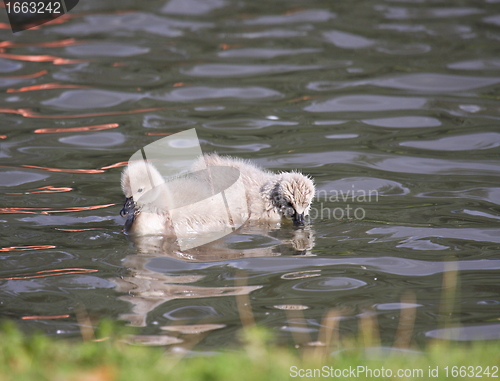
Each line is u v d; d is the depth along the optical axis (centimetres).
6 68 4178
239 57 4438
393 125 3375
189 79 4078
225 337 1645
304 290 1905
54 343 1582
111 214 2461
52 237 2253
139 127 3375
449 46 4528
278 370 1433
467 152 3028
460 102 3647
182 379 1389
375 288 1916
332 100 3731
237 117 3516
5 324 1605
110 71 4188
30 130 3319
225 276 1997
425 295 1875
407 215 2445
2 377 1395
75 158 3002
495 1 5472
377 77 4047
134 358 1501
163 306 1803
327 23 5062
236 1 5634
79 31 4894
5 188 2673
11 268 2016
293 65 4281
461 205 2512
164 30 4950
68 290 1888
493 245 2188
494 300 1838
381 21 5081
